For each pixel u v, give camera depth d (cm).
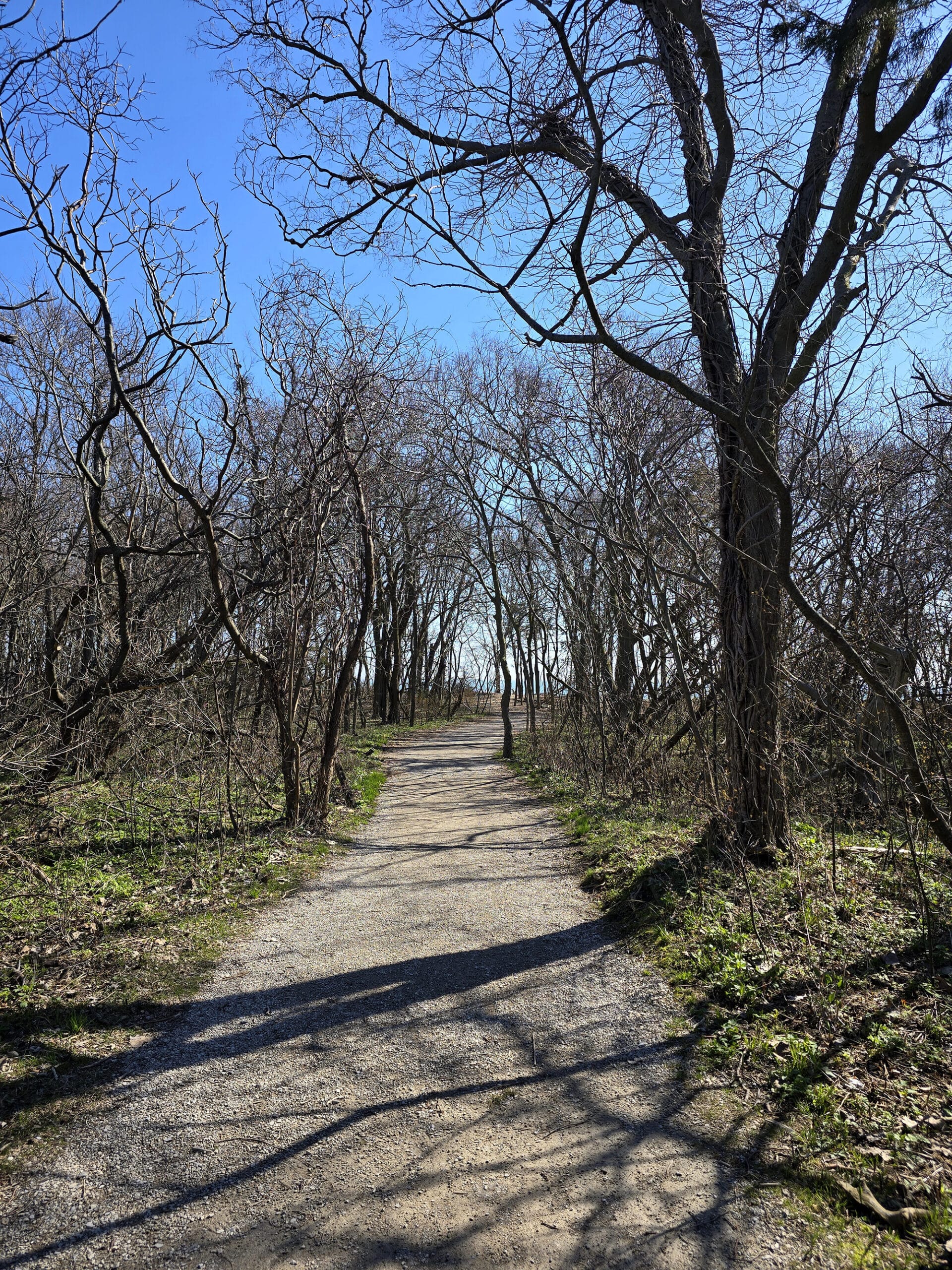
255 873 848
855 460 657
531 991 543
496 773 1906
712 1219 309
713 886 685
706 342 725
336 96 831
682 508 928
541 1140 368
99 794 995
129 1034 489
